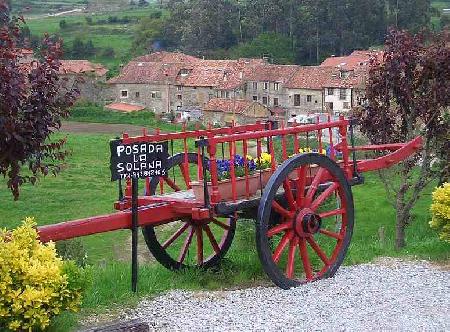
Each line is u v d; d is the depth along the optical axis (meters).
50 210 27.28
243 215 9.52
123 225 8.42
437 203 11.02
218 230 14.73
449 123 14.52
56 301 6.43
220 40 84.81
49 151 8.47
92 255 20.05
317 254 9.95
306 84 60.72
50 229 7.73
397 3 80.00
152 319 7.63
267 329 7.38
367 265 10.16
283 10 82.06
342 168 9.99
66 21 117.00
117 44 98.44
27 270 6.32
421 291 8.82
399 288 8.95
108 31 108.25
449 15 83.88
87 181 32.69
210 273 9.93
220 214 8.52
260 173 9.12
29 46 8.15
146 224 8.55
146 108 67.38
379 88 14.71
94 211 27.20
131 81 67.69
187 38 85.81
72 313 7.24
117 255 20.03
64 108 8.17
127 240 21.97
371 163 10.65
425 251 11.00
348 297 8.55
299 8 80.31
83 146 43.41
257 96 64.12
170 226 17.44
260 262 9.34
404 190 14.41
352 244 12.45
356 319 7.74
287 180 8.99
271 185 8.70
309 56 79.25
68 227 7.89
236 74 65.62
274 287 9.11
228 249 10.80
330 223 12.75
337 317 7.80
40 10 138.62
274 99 62.88
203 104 65.50
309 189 9.39
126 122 60.12
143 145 8.29
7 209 27.08
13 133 7.43
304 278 9.55
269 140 9.37
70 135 48.66
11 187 8.11
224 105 59.06
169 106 66.94
